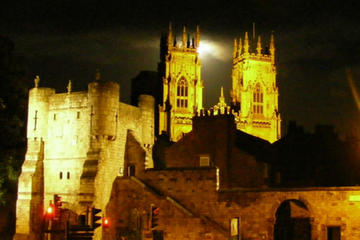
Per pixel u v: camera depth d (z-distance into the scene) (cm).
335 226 6172
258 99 19712
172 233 6316
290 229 6975
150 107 9138
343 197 6191
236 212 6253
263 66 19825
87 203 7462
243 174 7719
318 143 9156
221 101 17962
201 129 8119
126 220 6769
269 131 19488
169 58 18675
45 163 8200
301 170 8631
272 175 8150
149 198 6569
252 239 6166
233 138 7950
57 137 8175
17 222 7912
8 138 8331
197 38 19175
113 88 7969
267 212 6194
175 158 8169
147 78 18012
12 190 8850
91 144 7806
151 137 9144
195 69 18975
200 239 6184
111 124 7888
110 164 7938
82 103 8038
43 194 8138
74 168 7938
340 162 8675
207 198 6366
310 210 6159
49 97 8338
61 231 4538
